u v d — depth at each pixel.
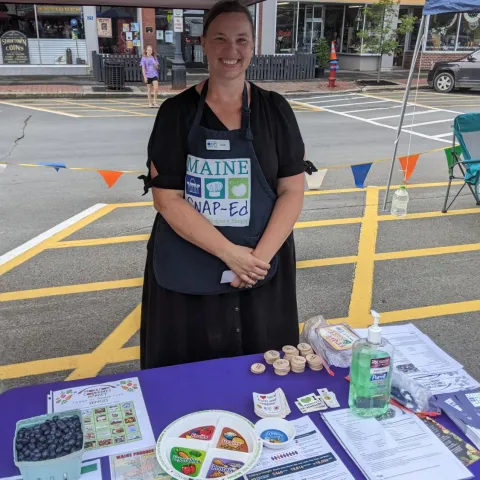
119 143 9.12
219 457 1.40
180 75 15.95
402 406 1.64
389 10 17.41
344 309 3.90
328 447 1.48
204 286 2.12
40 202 6.11
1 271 4.40
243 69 1.98
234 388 1.74
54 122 11.04
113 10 17.47
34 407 1.65
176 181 2.07
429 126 11.11
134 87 16.22
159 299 2.22
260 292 2.23
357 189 6.84
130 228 5.38
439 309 3.90
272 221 2.10
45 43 17.20
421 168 7.89
